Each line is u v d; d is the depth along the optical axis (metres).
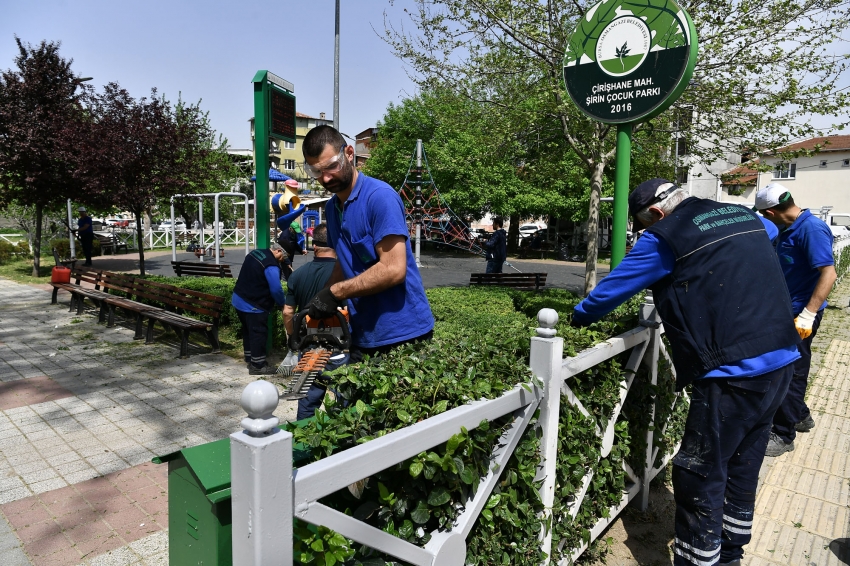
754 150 7.37
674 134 7.96
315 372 2.12
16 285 13.12
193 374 6.07
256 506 1.12
